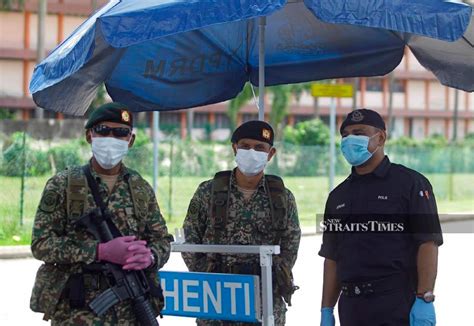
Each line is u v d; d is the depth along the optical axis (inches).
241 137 268.7
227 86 372.2
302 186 1536.7
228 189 276.1
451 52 326.0
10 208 979.3
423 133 4003.4
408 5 232.7
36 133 2014.0
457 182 1812.3
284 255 275.7
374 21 230.4
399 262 258.7
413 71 3897.6
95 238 230.5
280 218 273.4
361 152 261.6
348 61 363.6
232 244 272.5
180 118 3565.5
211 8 227.0
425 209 258.2
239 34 356.8
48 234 231.0
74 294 228.7
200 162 1579.7
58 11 3085.6
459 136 4079.7
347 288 264.2
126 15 230.1
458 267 732.0
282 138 2874.0
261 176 278.2
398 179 263.3
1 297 579.2
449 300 577.9
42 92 279.1
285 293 273.0
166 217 1108.5
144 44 332.5
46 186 235.9
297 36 357.7
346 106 3831.2
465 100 4074.8
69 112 298.8
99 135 232.1
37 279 235.0
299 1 338.6
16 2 3019.2
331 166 984.9
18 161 1106.7
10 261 755.4
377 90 3870.6
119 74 336.8
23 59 3095.5
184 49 345.1
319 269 707.4
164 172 1541.6
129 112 236.5
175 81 352.5
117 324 230.7
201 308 267.4
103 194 235.1
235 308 261.6
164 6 230.5
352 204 265.7
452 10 233.8
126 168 241.8
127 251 227.1
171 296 271.1
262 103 335.9
